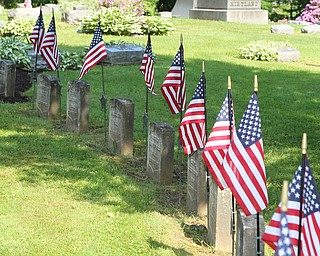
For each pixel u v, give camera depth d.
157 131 11.26
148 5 48.62
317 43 30.00
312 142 13.91
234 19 39.47
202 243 8.98
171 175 11.34
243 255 7.61
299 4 48.91
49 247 8.55
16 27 28.31
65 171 11.50
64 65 21.25
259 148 7.20
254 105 7.23
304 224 6.14
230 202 8.70
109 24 29.84
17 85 18.64
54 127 14.65
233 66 22.91
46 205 9.96
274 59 24.55
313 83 20.36
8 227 9.07
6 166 11.71
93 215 9.63
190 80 20.06
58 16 37.25
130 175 11.70
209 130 14.42
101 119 15.35
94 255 8.38
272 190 10.88
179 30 33.03
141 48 22.97
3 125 14.47
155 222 9.48
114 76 20.28
